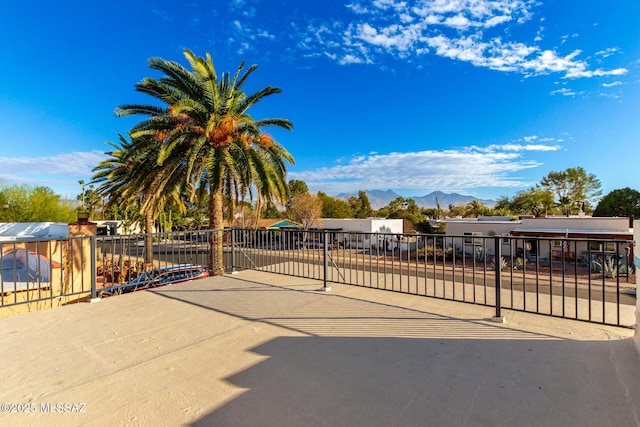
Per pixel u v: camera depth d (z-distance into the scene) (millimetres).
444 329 3713
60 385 2508
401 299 5016
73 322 3965
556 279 12492
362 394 2375
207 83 10219
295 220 41844
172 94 11141
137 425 2027
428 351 3123
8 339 3422
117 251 17250
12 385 2506
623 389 2408
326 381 2562
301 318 4102
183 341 3371
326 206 48312
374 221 30438
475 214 47625
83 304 4738
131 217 25688
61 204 29453
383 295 5258
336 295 5262
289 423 2039
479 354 3053
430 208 58312
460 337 3475
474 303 4641
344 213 48844
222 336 3506
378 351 3125
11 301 9094
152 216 12188
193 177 10797
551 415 2111
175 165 10648
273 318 4105
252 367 2797
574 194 54219
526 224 22203
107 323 3928
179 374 2676
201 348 3193
